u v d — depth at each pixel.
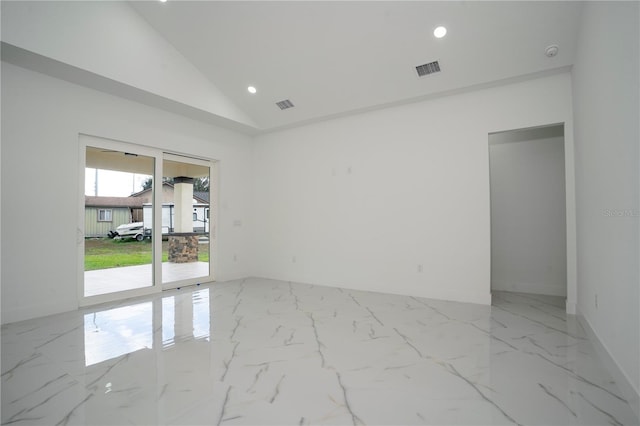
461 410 1.71
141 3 3.80
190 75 4.55
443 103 4.36
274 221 6.00
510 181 4.97
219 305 3.97
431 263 4.42
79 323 3.23
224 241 5.72
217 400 1.81
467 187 4.20
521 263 4.91
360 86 4.36
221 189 5.65
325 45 3.86
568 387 1.96
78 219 3.79
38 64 3.31
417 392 1.90
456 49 3.55
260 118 5.52
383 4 3.27
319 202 5.45
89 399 1.82
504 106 3.97
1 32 2.90
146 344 2.67
